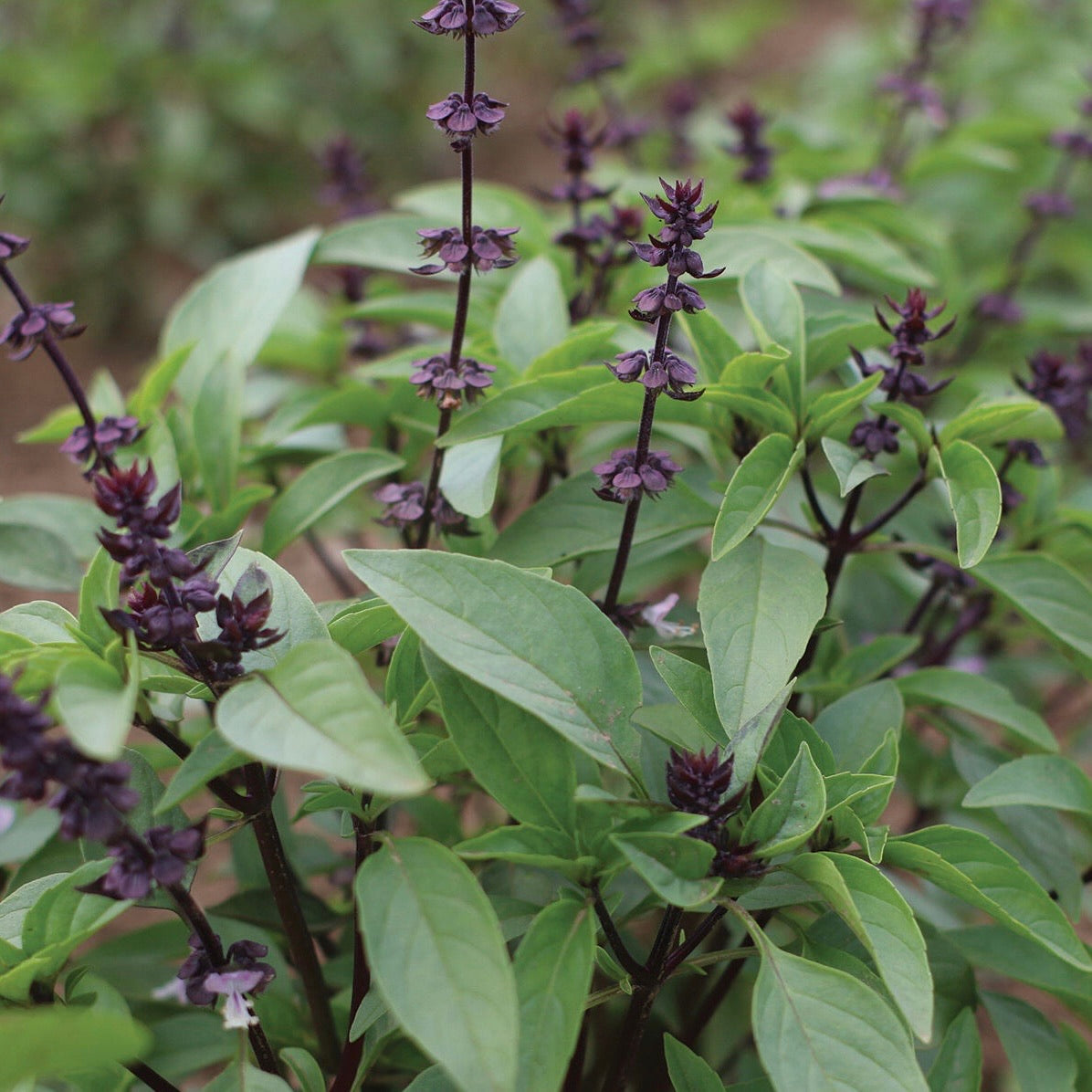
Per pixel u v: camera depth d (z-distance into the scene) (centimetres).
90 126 133
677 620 52
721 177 79
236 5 144
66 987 44
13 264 129
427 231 45
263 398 67
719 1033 55
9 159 126
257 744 40
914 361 47
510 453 54
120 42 134
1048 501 54
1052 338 90
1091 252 97
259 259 58
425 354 53
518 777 43
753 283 50
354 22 151
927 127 92
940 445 48
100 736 39
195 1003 42
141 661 44
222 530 52
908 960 41
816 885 43
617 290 57
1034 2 123
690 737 44
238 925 51
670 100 86
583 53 72
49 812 54
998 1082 62
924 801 57
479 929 40
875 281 68
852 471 46
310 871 55
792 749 45
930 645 58
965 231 102
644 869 41
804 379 49
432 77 158
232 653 41
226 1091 42
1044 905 45
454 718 43
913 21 84
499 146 158
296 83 146
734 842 43
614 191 54
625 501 45
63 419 54
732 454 52
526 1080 41
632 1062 45
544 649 43
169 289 134
